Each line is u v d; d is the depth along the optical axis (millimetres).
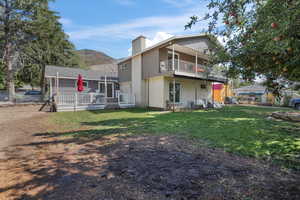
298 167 2865
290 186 2271
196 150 3783
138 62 15023
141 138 4816
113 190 2242
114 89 18547
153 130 5781
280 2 1812
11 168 2967
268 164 3006
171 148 3939
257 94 24703
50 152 3768
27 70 22109
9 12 17781
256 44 2596
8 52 18266
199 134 5141
